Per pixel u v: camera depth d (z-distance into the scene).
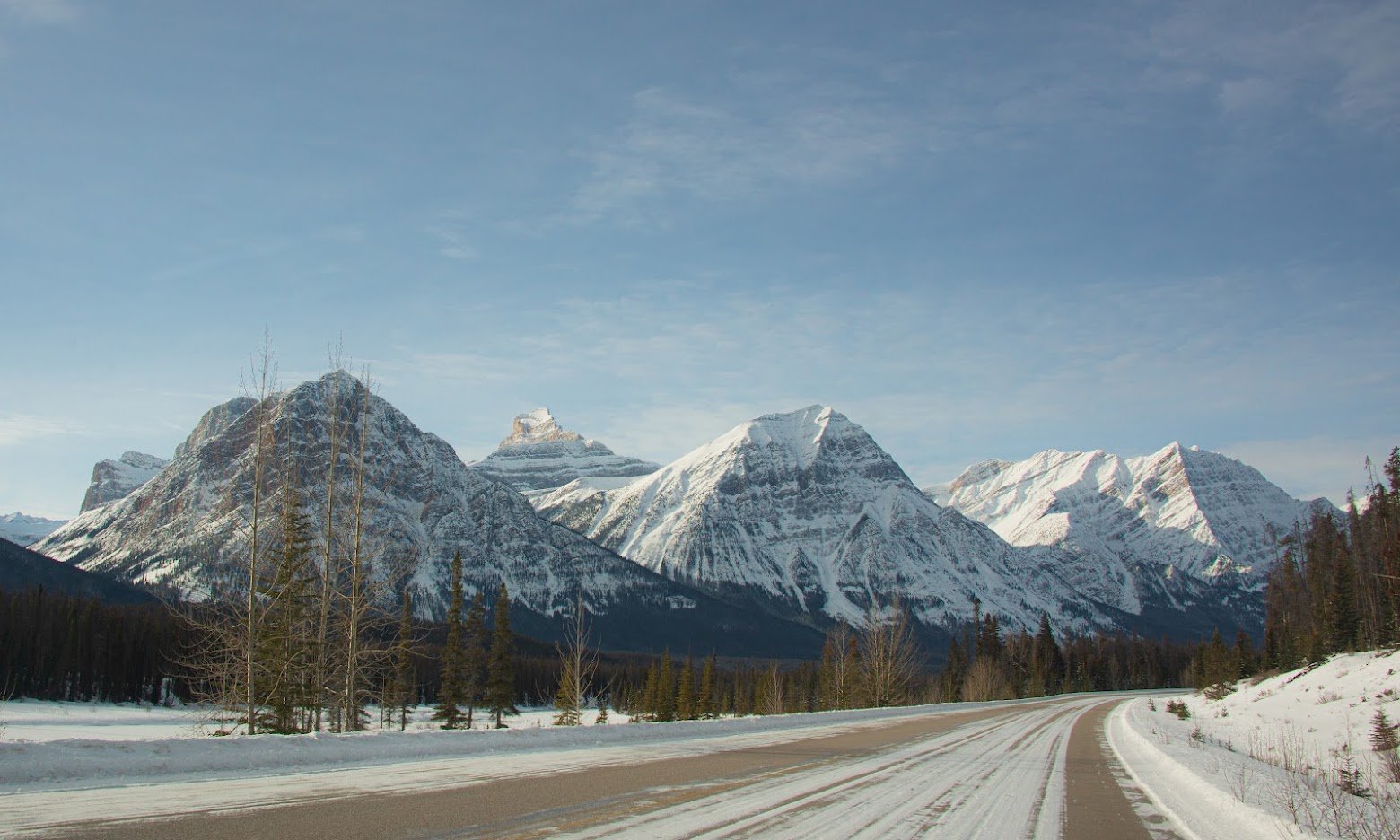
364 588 30.45
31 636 89.44
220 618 28.52
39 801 10.58
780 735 28.88
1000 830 12.36
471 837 9.64
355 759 16.45
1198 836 12.82
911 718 45.59
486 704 69.81
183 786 12.17
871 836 11.26
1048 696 123.75
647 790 14.01
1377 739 34.50
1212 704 86.94
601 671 127.19
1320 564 105.44
